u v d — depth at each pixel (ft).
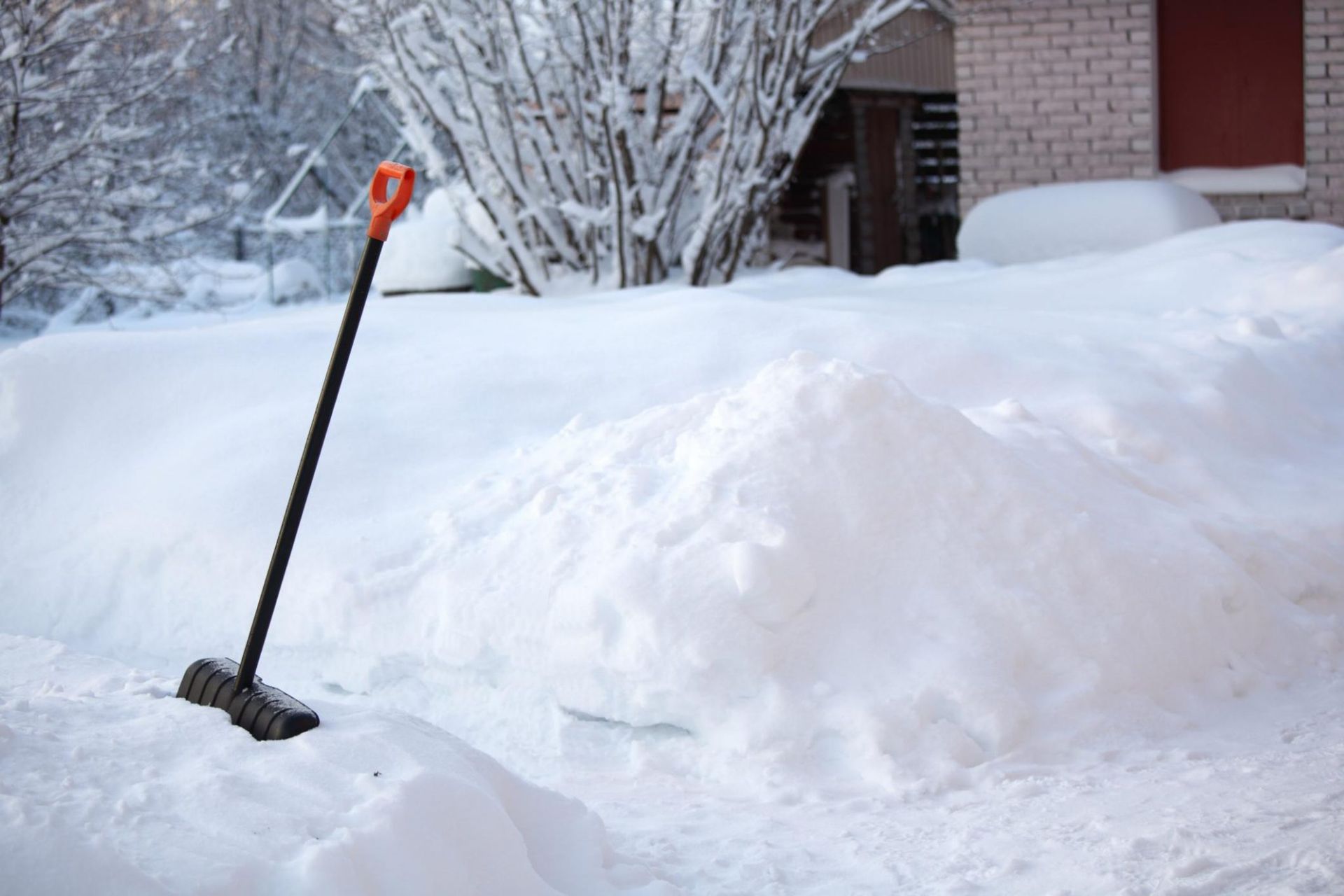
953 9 33.27
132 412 16.57
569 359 17.52
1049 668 10.64
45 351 17.30
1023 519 11.49
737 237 30.50
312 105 76.69
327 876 6.34
